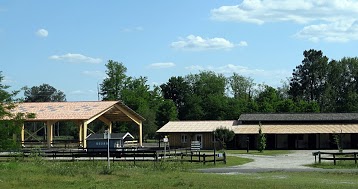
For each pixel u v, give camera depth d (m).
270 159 51.34
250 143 77.25
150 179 28.64
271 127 77.38
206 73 134.00
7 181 27.02
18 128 39.62
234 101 115.44
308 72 128.12
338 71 129.88
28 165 38.91
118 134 64.06
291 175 33.09
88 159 48.75
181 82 135.88
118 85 114.94
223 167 41.53
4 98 39.84
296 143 76.81
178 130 78.19
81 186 24.67
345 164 42.03
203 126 79.88
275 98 118.56
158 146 77.44
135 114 78.31
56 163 43.59
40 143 72.44
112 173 32.09
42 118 67.25
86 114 68.50
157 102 124.12
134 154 47.28
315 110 105.81
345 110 120.81
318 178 30.62
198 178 29.52
